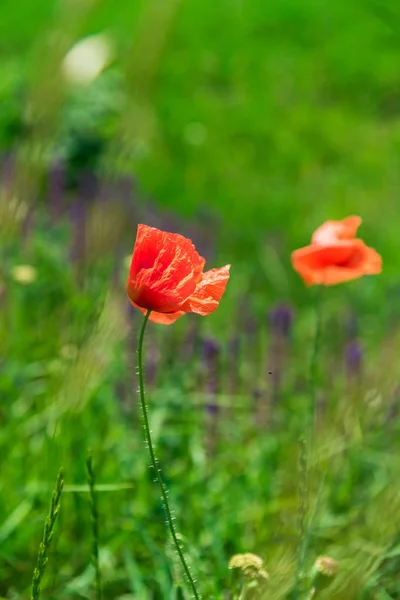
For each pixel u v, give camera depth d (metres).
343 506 4.90
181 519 4.64
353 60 15.77
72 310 5.54
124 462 5.00
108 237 5.83
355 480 5.06
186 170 12.20
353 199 11.44
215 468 5.24
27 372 5.77
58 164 8.00
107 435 5.21
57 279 6.64
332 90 15.13
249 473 5.13
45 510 4.48
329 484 4.66
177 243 2.63
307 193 11.67
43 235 7.43
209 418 5.23
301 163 12.70
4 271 6.01
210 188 11.81
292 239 10.38
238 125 13.59
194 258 2.63
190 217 10.34
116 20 15.92
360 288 8.34
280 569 2.95
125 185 8.30
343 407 4.54
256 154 12.89
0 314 5.93
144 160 12.14
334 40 16.53
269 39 16.72
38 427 5.22
